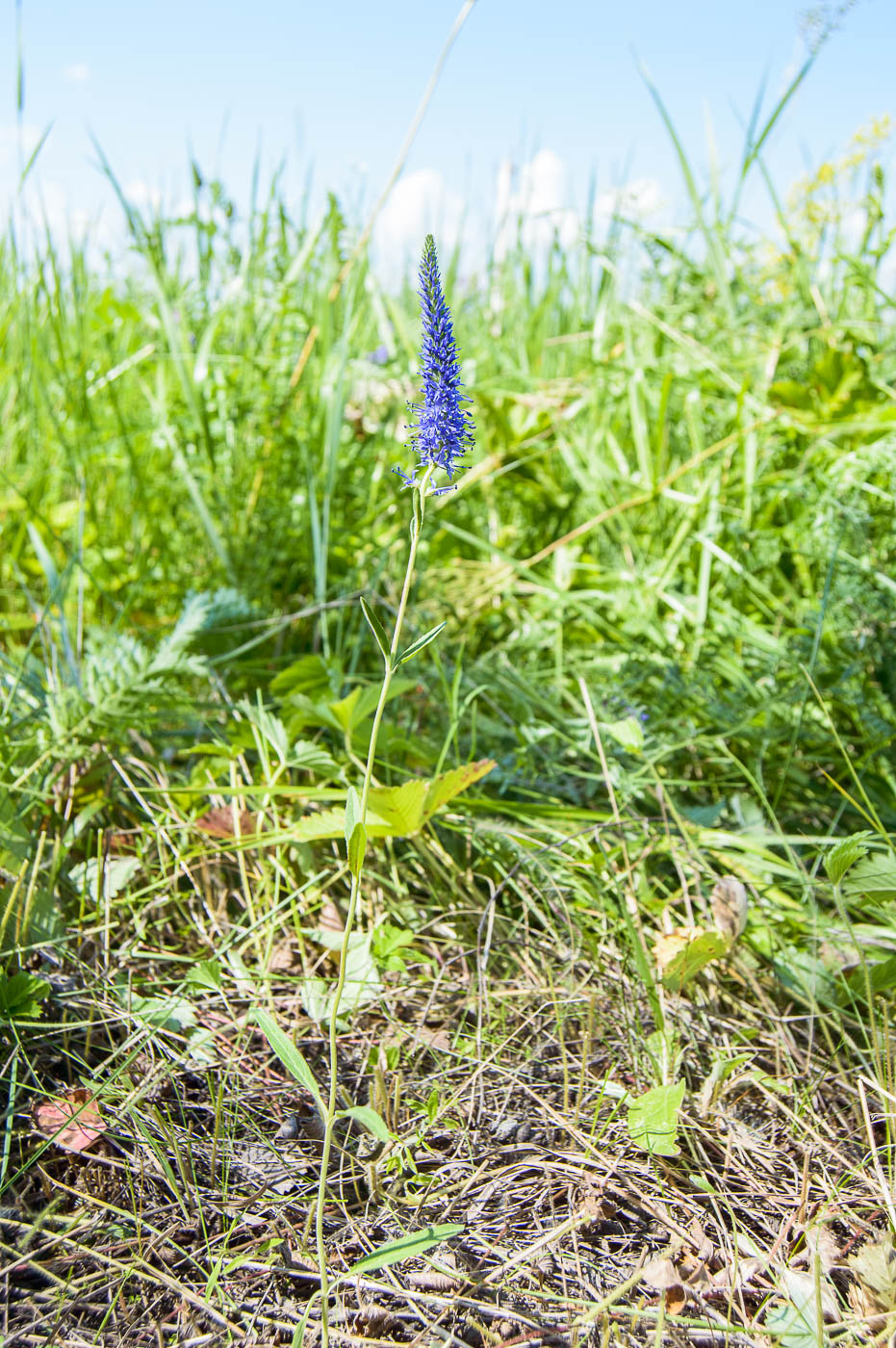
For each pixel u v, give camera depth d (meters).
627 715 0.79
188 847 0.67
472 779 0.61
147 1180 0.49
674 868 0.70
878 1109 0.53
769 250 1.13
